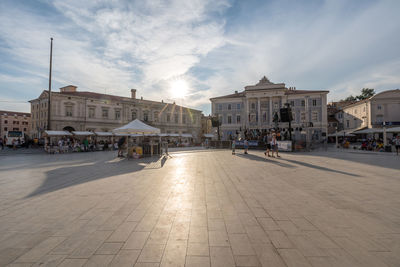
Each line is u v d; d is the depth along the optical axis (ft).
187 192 16.76
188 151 69.92
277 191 16.94
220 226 10.43
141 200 14.74
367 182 20.02
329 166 30.71
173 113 170.09
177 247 8.49
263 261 7.49
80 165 33.86
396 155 49.78
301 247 8.39
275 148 45.98
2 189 18.13
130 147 45.34
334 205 13.48
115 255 7.94
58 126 113.50
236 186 18.72
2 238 9.38
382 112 134.31
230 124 164.14
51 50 72.79
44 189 18.06
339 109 178.60
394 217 11.44
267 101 158.71
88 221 11.16
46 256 7.91
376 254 7.85
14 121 214.48
